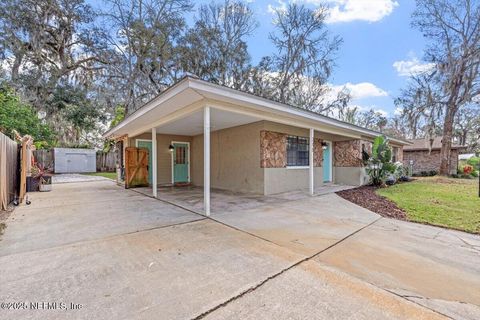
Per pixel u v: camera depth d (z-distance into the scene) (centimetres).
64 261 271
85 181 1228
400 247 325
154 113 622
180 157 1113
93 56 1602
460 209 548
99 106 1719
